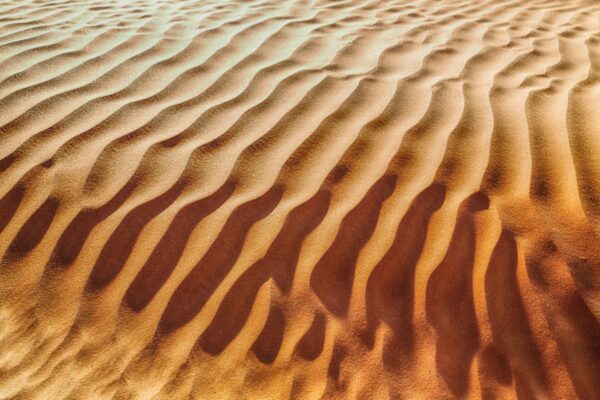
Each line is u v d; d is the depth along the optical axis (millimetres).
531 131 2775
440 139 2764
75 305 2270
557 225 2258
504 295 2121
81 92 3236
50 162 2699
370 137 2809
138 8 4738
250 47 3859
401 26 4395
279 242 2346
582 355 1978
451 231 2309
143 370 2121
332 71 3510
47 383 2125
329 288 2213
